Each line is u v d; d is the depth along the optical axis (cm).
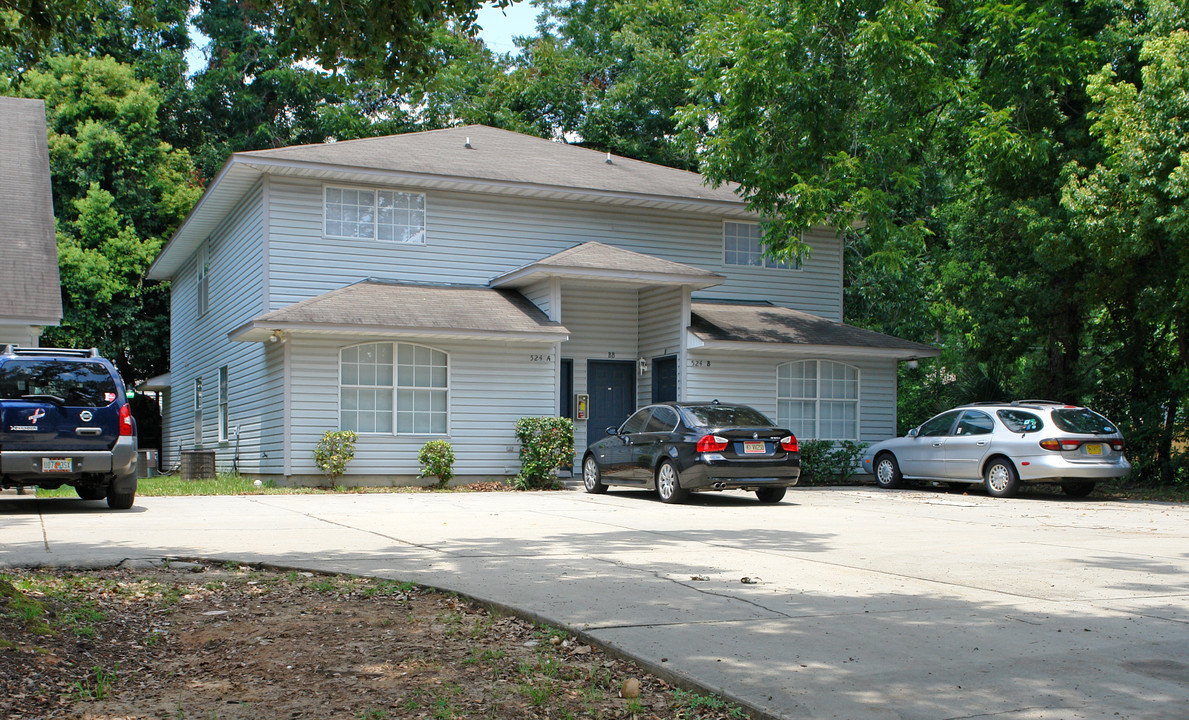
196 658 511
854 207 1911
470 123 3666
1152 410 1952
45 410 1207
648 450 1550
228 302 2258
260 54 4006
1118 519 1276
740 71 1898
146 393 3791
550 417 1873
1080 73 1897
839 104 1977
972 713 421
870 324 3250
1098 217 1738
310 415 1788
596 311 2178
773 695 441
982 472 1689
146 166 3406
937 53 1927
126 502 1290
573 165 2322
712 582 723
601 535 1030
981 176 2139
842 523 1188
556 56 3716
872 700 437
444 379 1895
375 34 817
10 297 1770
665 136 3525
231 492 1670
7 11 769
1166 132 1627
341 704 434
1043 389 2177
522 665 494
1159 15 1752
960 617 606
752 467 1456
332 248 1980
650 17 3691
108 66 3350
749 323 2120
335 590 688
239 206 2161
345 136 3772
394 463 1850
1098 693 451
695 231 2306
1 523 1088
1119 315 2022
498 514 1280
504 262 2122
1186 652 526
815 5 1889
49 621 551
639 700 446
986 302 2166
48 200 2177
